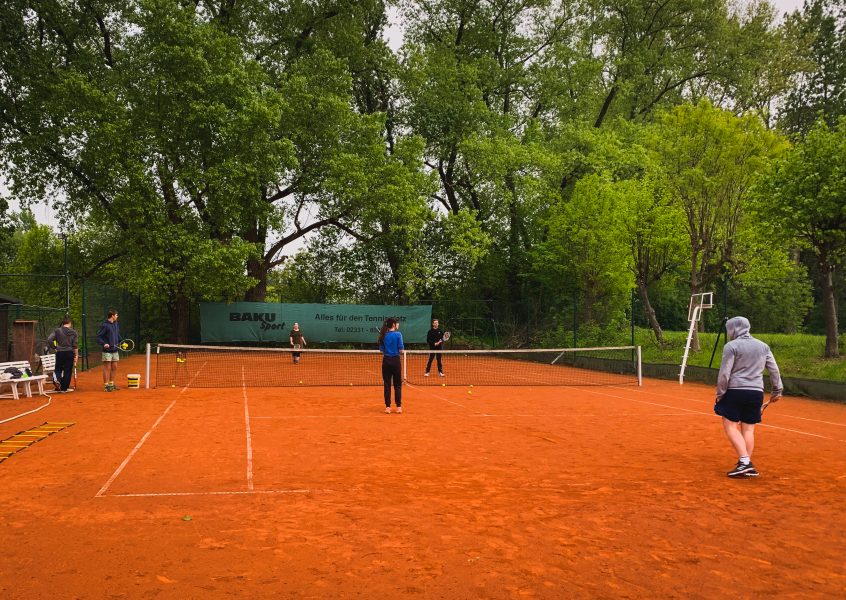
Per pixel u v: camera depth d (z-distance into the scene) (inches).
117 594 153.2
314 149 1226.0
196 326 1360.7
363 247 1421.0
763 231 746.2
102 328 597.0
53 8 1080.8
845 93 1676.9
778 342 876.6
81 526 205.3
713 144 929.5
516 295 1507.1
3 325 743.7
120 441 350.3
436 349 820.0
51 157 1135.0
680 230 1030.4
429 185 1285.7
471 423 433.7
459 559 179.6
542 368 1014.4
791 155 718.5
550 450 341.4
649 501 242.4
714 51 1376.7
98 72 1148.5
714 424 438.9
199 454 318.3
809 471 296.7
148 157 1079.0
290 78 1218.6
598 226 1207.6
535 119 1419.8
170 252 1100.5
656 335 1077.1
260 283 1325.0
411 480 271.6
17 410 471.5
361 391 638.5
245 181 1096.2
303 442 354.9
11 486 254.4
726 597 156.4
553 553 185.3
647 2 1386.6
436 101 1362.0
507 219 1499.8
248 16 1257.4
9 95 1114.7
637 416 477.1
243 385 684.1
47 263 1371.8
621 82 1369.3
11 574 165.0
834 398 601.9
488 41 1423.5
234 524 208.8
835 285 1136.8
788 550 189.9
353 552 184.1
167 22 1024.9
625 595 156.8
